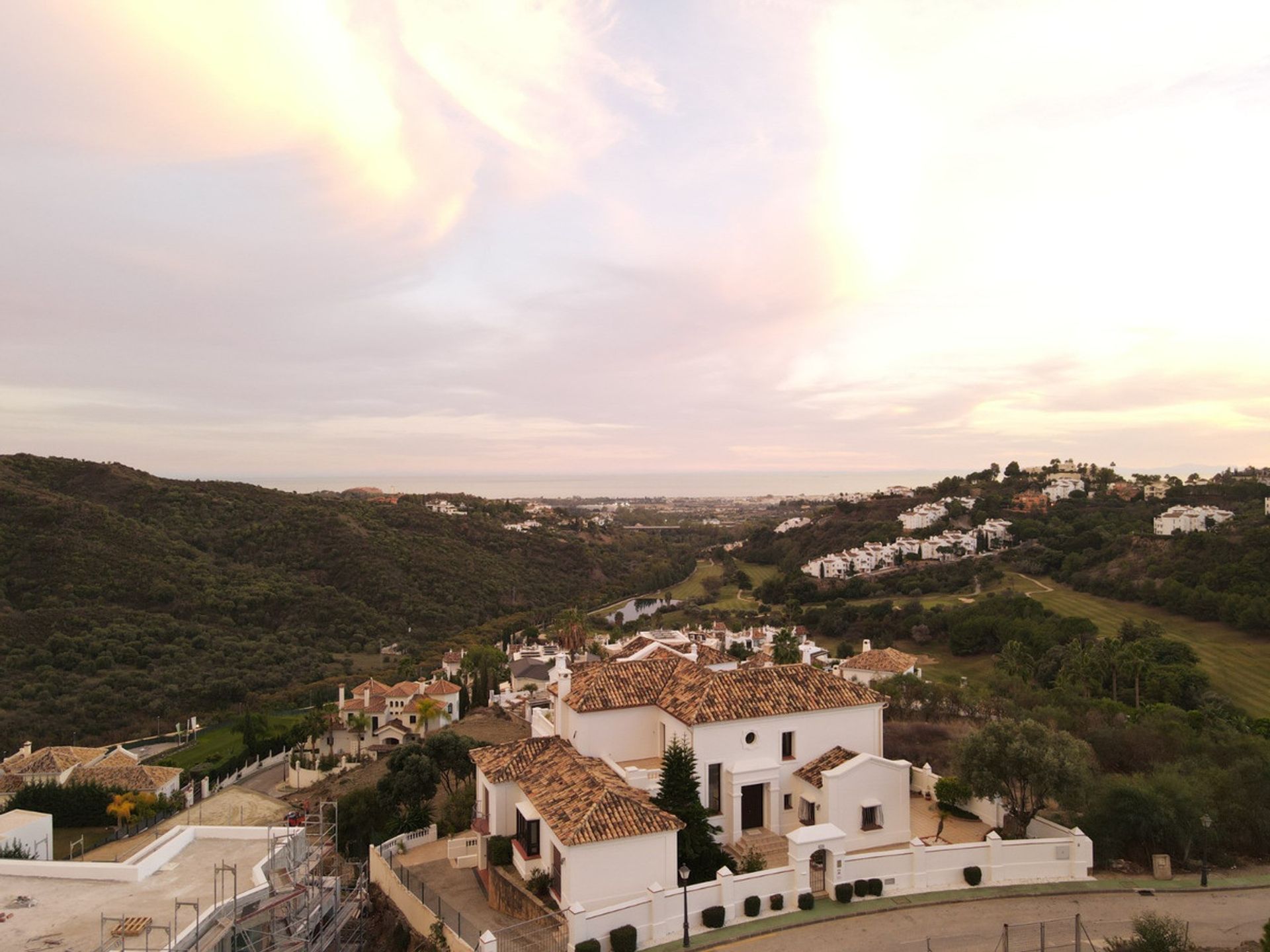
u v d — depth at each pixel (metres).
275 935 26.14
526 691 95.38
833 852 29.25
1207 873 31.38
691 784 31.77
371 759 78.38
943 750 45.50
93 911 26.23
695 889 27.20
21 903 26.86
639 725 38.34
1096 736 44.47
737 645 115.88
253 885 28.16
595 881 27.70
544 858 30.67
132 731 88.50
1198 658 85.25
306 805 53.81
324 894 29.88
